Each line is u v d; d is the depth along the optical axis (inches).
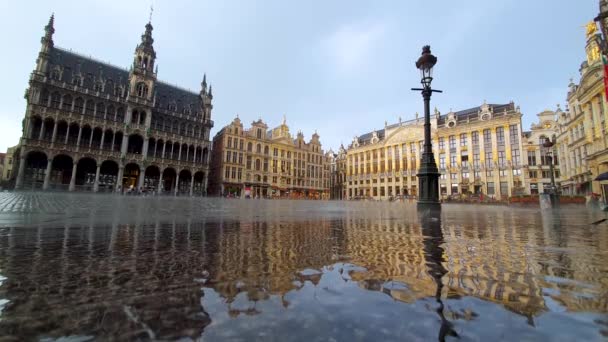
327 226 208.1
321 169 3223.4
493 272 78.6
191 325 43.7
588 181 1168.8
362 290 63.7
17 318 45.4
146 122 1947.6
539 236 156.4
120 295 58.3
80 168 1756.9
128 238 139.1
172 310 50.6
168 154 2110.0
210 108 2373.3
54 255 97.6
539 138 2015.3
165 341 37.8
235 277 73.6
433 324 45.3
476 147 2239.2
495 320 46.8
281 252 108.0
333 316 48.6
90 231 162.4
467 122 2292.1
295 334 40.7
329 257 99.6
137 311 50.0
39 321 44.3
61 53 1847.9
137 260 91.9
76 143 1734.7
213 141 2682.1
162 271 78.5
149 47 2068.2
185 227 191.5
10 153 2800.2
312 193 3080.7
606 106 1003.9
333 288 65.2
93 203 538.9
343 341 38.0
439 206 356.8
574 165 1328.7
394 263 90.1
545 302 55.2
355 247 119.7
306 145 3097.9
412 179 2571.4
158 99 2185.0
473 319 47.3
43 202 518.0
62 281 67.2
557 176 1947.6
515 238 146.9
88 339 38.4
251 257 98.9
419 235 158.7
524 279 71.4
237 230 177.9
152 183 2041.1
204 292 61.3
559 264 88.4
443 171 2384.4
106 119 1776.6
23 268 78.8
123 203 585.9
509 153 2073.1
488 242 132.7
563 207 730.2
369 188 2947.8
